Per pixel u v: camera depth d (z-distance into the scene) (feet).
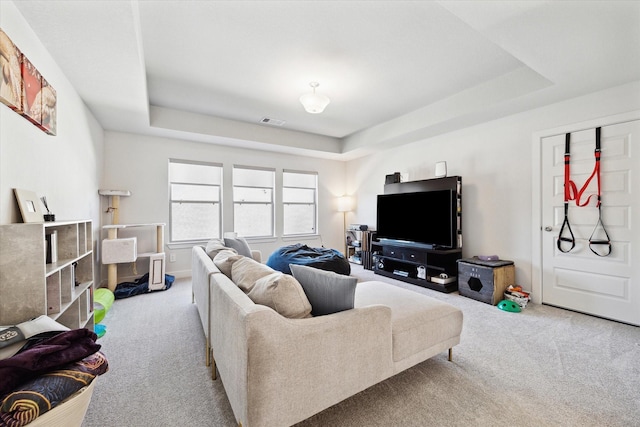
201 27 7.15
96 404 4.83
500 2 5.30
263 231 17.37
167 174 14.20
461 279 11.41
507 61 8.89
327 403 4.05
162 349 6.82
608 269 8.71
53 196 6.95
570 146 9.48
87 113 10.00
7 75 4.72
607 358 6.35
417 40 7.80
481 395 5.06
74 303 6.37
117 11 5.28
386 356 4.76
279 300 4.18
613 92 8.57
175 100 11.87
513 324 8.33
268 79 10.05
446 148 13.56
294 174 18.70
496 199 11.56
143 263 13.53
